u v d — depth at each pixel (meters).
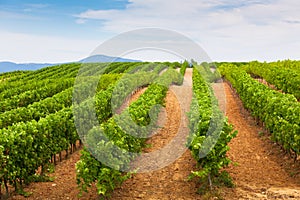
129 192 10.15
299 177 11.04
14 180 9.86
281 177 11.22
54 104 18.80
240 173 11.52
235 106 24.45
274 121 13.76
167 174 11.64
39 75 57.38
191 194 9.91
